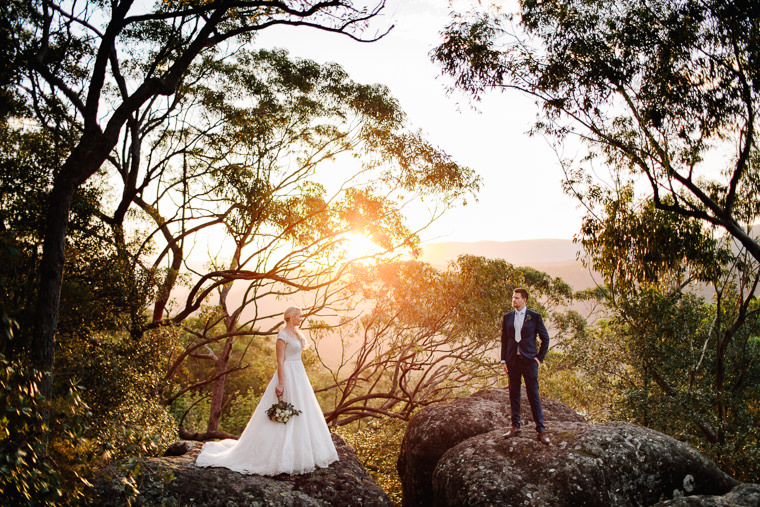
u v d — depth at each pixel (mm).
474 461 6949
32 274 6195
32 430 4336
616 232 13531
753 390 14617
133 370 7973
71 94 8844
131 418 7438
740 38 11086
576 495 6078
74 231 8078
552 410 8969
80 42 11227
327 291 13711
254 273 12594
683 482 6395
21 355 5434
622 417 12008
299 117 16594
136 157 13578
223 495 5332
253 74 16109
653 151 12391
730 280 15148
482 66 13117
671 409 11359
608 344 13406
